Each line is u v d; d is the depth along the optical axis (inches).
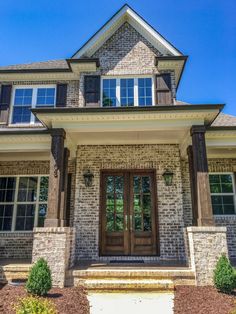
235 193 366.6
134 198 348.2
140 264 280.8
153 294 213.6
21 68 419.5
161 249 321.7
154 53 398.0
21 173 379.9
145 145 359.3
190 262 253.6
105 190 352.2
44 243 240.2
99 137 332.8
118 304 194.7
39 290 203.3
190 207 349.4
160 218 332.8
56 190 262.7
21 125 383.9
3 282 243.8
